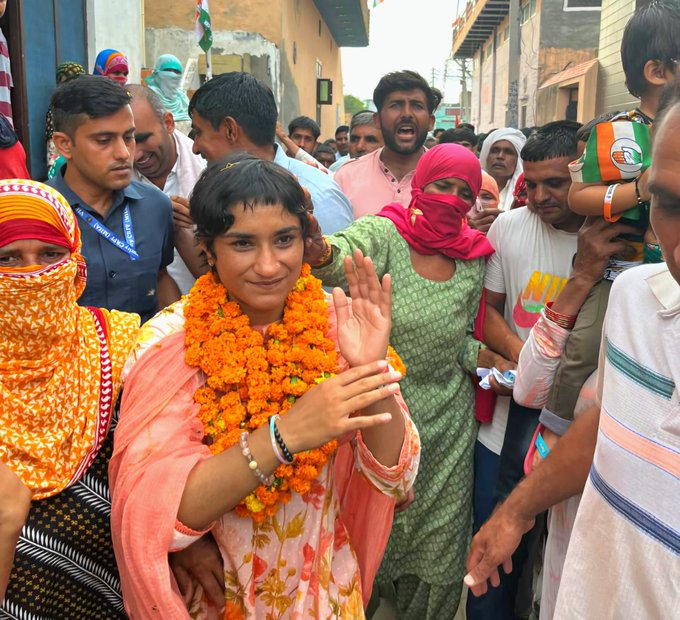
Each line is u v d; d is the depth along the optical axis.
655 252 1.96
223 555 1.55
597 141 2.00
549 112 16.03
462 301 2.60
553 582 1.94
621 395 1.26
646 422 1.20
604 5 12.98
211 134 2.69
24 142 5.00
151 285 2.47
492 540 1.76
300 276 1.60
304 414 1.34
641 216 2.00
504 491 2.57
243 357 1.49
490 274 2.77
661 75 2.09
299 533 1.56
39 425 1.58
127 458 1.41
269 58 11.22
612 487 1.25
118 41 6.83
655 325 1.21
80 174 2.33
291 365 1.51
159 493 1.35
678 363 1.16
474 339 2.74
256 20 11.10
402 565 2.71
